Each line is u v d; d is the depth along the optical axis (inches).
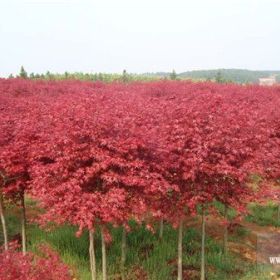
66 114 447.2
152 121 482.6
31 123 531.2
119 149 405.1
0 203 557.9
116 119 430.6
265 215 745.6
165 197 453.1
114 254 547.8
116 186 418.9
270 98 1267.2
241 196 481.4
